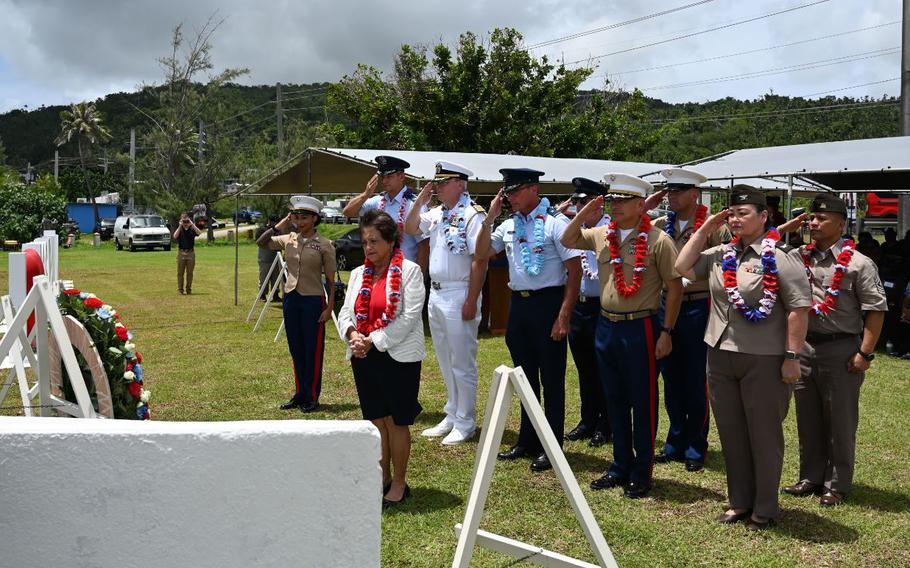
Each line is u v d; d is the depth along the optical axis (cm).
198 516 193
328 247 697
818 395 472
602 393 587
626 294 466
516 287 543
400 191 688
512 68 2469
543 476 515
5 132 12938
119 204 6988
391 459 501
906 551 399
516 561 366
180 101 4697
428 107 2450
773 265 404
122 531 190
